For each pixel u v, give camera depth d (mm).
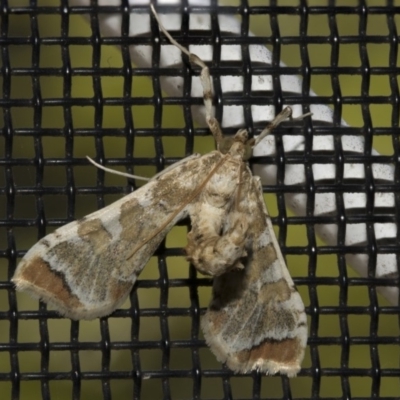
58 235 133
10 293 137
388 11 137
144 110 143
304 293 144
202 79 134
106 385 138
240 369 134
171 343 137
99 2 136
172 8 136
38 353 149
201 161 135
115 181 149
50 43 136
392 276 139
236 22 137
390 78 137
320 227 139
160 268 137
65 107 136
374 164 139
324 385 148
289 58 149
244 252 130
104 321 137
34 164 136
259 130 137
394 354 147
